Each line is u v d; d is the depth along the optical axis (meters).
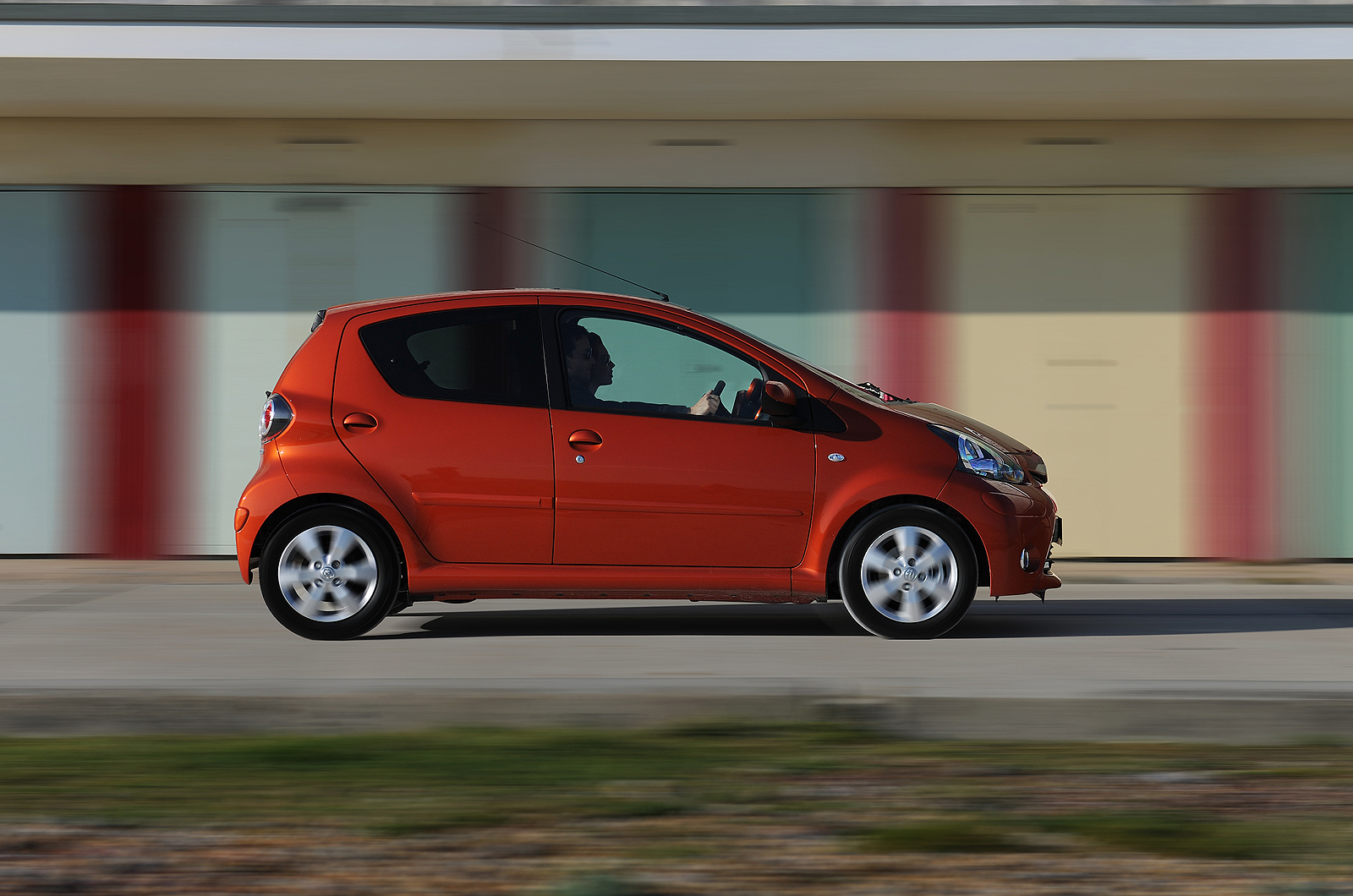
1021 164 35.16
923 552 22.66
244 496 22.39
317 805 14.73
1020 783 15.73
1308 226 35.09
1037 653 22.23
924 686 18.75
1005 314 35.53
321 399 22.33
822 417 22.50
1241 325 35.34
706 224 35.53
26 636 24.03
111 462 36.00
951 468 22.50
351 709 18.02
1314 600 29.38
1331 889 12.46
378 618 22.48
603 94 32.72
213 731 18.00
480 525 22.16
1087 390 35.62
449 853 13.31
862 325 35.53
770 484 22.22
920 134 35.16
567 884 12.50
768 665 21.00
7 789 15.37
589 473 22.09
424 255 35.50
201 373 35.75
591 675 20.03
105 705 18.00
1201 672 20.62
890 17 29.84
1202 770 16.27
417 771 15.95
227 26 29.80
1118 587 31.48
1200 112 34.28
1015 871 12.90
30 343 35.69
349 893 12.37
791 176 35.25
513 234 35.44
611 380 22.55
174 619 26.22
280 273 35.53
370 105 33.81
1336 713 17.78
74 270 35.50
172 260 35.50
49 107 34.09
